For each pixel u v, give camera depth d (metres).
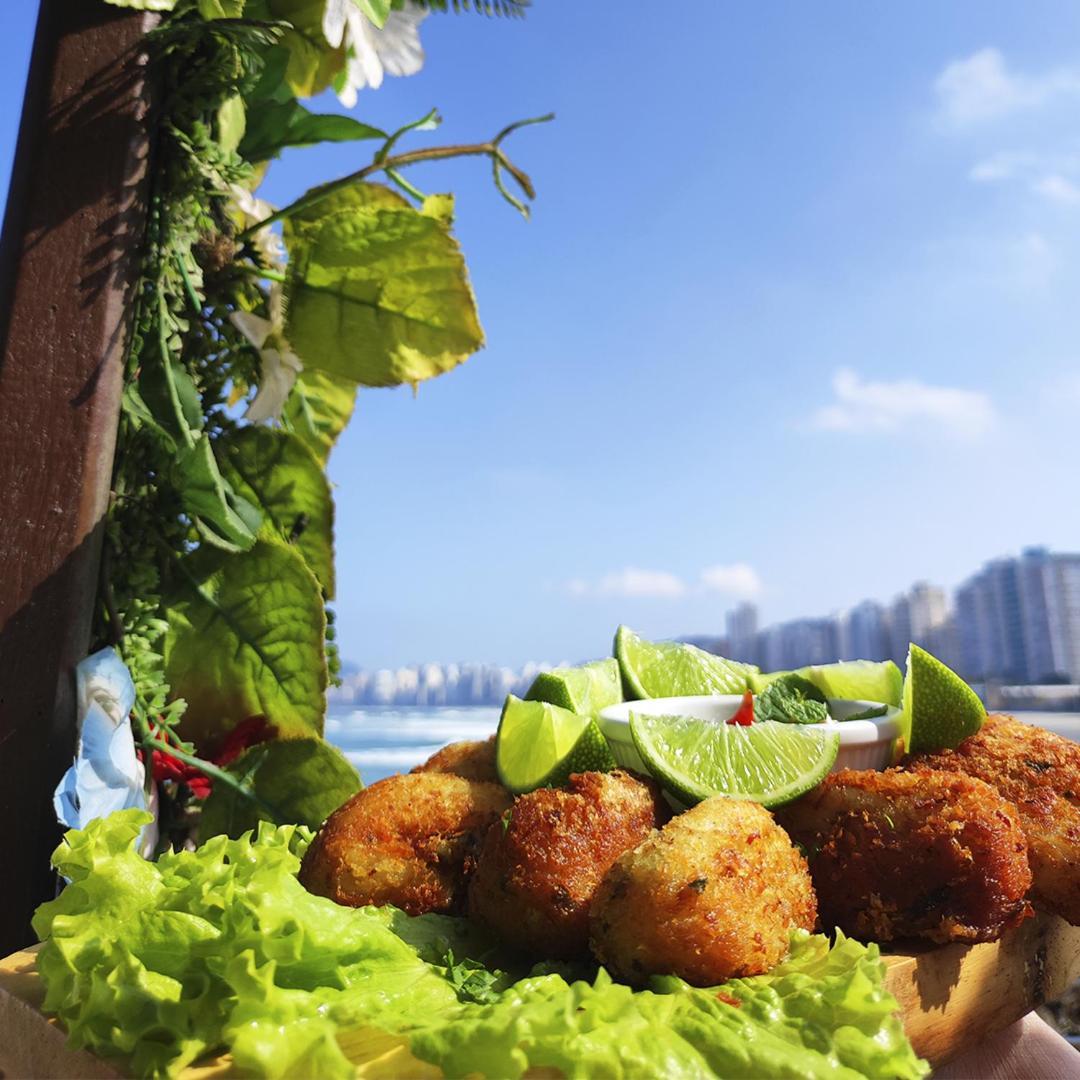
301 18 0.35
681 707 0.30
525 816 0.24
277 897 0.20
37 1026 0.20
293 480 0.36
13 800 0.27
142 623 0.31
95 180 0.29
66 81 0.29
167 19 0.30
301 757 0.34
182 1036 0.18
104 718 0.28
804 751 0.26
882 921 0.24
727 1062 0.18
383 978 0.20
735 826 0.22
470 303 0.36
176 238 0.31
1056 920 0.27
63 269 0.29
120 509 0.30
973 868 0.23
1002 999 0.25
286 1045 0.18
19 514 0.28
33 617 0.28
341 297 0.36
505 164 0.33
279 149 0.36
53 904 0.21
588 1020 0.18
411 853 0.25
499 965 0.23
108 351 0.29
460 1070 0.17
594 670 0.34
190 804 0.35
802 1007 0.19
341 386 0.41
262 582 0.34
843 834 0.24
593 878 0.23
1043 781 0.27
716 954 0.20
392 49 0.36
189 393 0.32
